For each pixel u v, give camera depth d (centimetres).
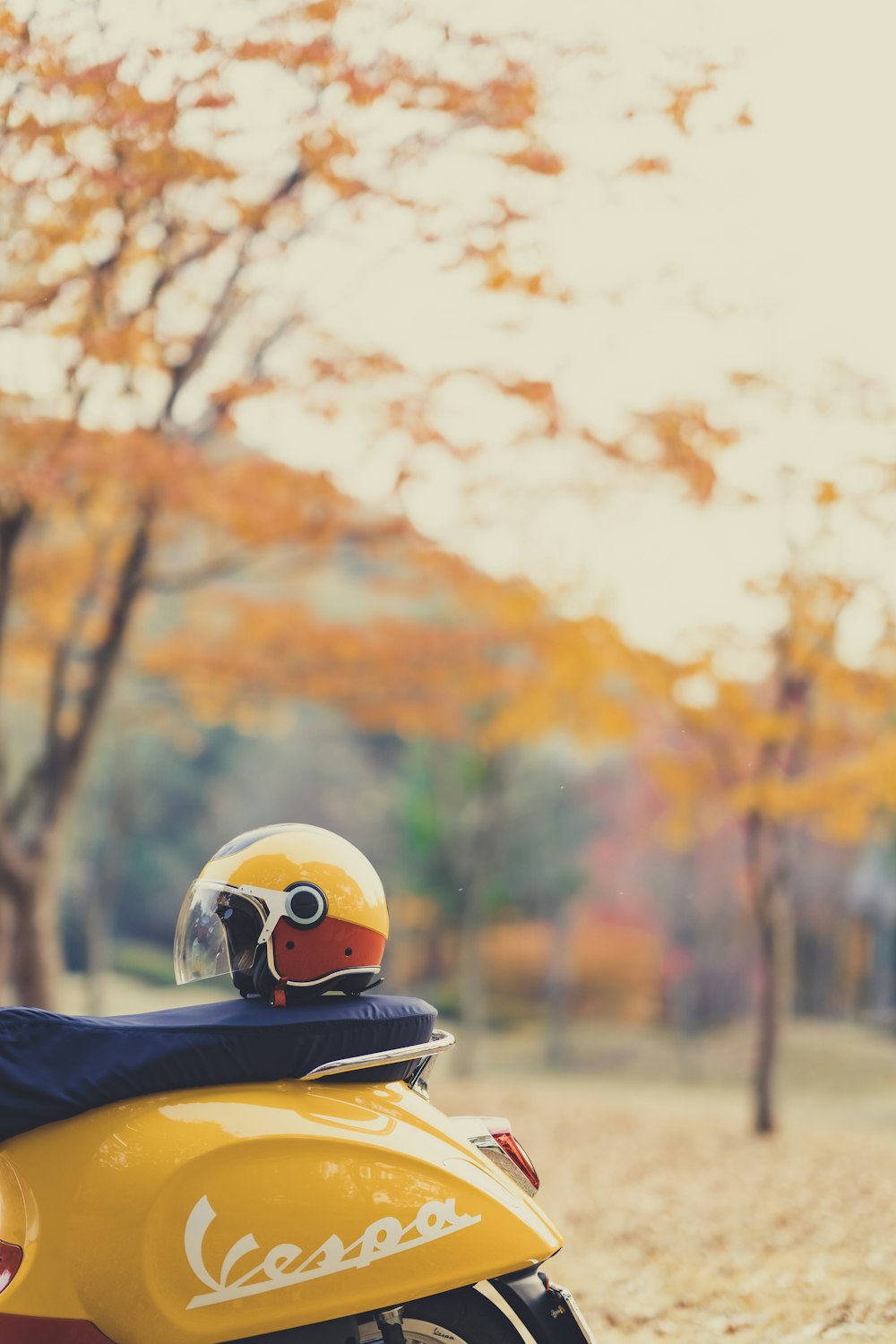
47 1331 534
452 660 2166
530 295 1355
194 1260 537
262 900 582
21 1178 548
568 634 1866
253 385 1450
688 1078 4738
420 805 5053
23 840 1848
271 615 2250
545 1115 2244
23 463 1427
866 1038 4694
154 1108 557
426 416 1465
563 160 1240
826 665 1909
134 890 7688
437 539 1725
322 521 1662
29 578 1986
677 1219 1304
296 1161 553
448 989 6500
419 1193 559
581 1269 1101
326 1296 541
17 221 1259
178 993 5844
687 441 1545
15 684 2467
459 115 1219
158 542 1806
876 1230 1180
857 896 5691
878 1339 831
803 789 1898
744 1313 928
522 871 5366
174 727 3312
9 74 1091
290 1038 569
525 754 5075
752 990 5766
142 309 1433
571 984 6431
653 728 2480
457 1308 567
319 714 7300
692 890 5375
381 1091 589
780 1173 1581
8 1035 549
